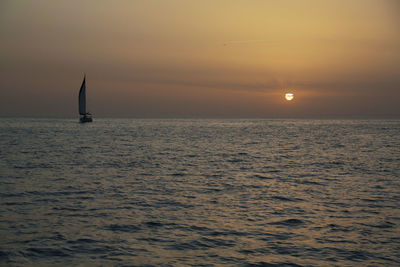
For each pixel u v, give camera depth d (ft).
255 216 58.23
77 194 73.97
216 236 48.83
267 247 44.93
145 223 54.34
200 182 88.94
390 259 41.42
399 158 146.72
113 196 72.33
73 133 341.62
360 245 45.52
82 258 41.55
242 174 102.17
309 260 41.14
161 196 72.64
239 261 40.88
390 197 72.28
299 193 76.07
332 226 53.06
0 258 41.22
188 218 57.00
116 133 345.72
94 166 117.60
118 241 46.80
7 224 53.21
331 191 78.23
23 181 88.58
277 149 186.39
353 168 116.26
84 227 52.24
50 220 55.47
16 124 603.67
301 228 52.16
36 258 41.45
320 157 149.38
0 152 160.97
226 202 67.77
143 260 41.09
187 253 43.09
